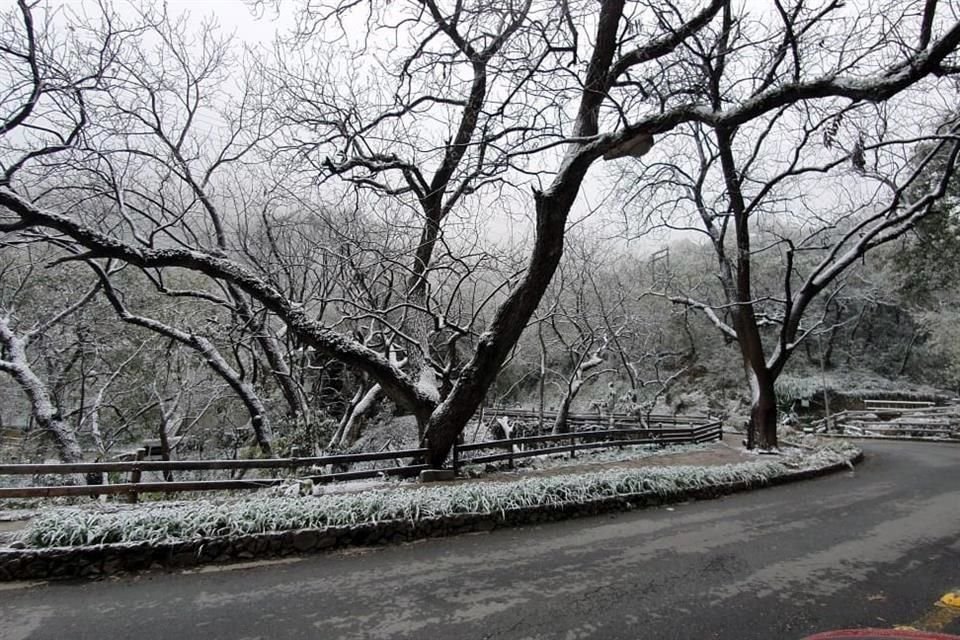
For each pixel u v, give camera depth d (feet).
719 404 93.04
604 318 61.72
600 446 41.96
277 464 26.18
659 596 14.84
